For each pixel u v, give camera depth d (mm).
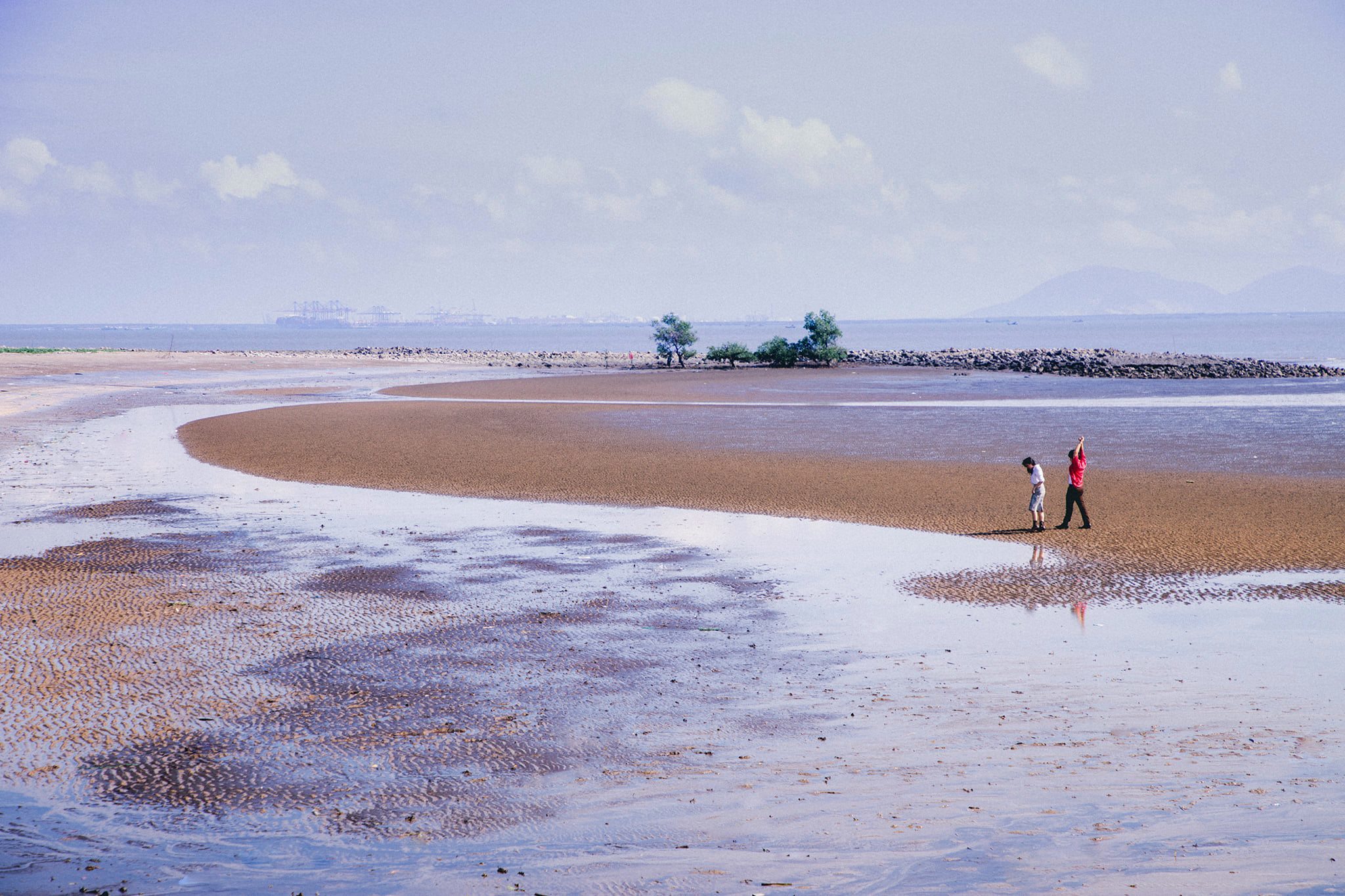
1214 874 8438
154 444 46906
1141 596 19750
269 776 11500
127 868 9094
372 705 13945
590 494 33344
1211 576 21250
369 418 59438
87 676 15156
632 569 22641
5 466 39875
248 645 16812
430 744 12492
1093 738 12266
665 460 41000
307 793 11016
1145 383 92250
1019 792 10594
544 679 15039
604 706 13828
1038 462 39125
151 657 16125
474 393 82375
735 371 121500
